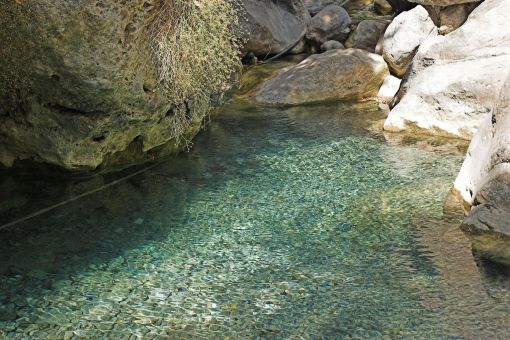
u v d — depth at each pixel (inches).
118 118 249.3
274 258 211.6
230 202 253.6
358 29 486.0
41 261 207.6
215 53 278.1
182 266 206.5
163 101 262.1
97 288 193.2
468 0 410.0
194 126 301.0
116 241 222.2
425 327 173.9
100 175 269.1
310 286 195.0
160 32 245.6
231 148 313.3
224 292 191.9
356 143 322.7
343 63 407.2
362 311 181.8
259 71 443.2
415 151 310.2
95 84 225.3
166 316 179.6
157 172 282.7
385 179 275.4
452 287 192.9
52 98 236.5
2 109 247.4
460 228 228.4
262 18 465.1
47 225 232.5
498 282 195.0
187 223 236.1
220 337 170.4
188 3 250.8
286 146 317.1
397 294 189.9
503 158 226.8
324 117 368.5
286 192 263.1
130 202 253.1
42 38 211.9
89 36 214.1
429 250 215.0
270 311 182.2
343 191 263.7
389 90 406.3
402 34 406.9
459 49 344.2
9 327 172.6
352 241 222.7
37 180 263.4
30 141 252.4
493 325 174.1
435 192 261.0
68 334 170.6
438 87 333.1
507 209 219.0
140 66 240.7
